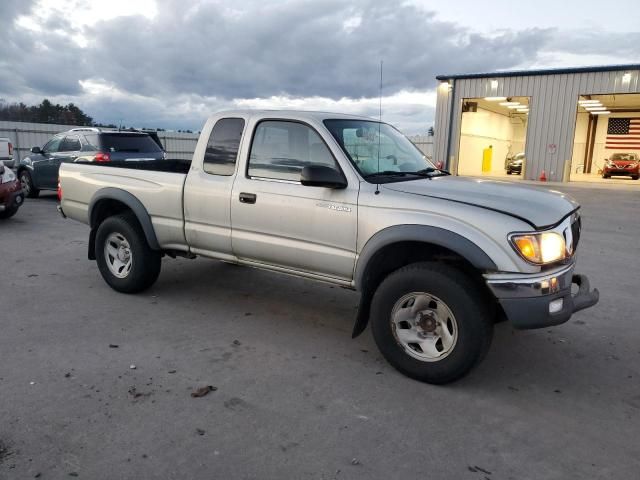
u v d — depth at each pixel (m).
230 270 6.47
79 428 2.92
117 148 11.27
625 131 32.72
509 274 3.23
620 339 4.42
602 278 6.35
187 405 3.21
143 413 3.10
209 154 4.67
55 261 6.81
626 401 3.39
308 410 3.19
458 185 3.89
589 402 3.36
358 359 3.97
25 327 4.45
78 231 8.94
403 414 3.17
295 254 4.14
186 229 4.81
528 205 3.49
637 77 21.05
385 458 2.71
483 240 3.26
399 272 3.57
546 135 23.61
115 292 5.50
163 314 4.86
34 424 2.95
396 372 3.75
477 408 3.26
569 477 2.59
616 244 8.58
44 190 13.57
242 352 4.05
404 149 4.67
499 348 4.21
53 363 3.76
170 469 2.58
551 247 3.29
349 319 4.87
